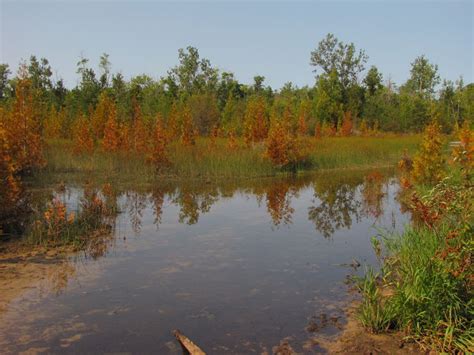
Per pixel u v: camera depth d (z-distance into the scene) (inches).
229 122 1478.8
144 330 206.2
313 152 946.7
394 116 1878.7
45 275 276.7
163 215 455.5
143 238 365.7
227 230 394.6
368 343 192.4
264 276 277.1
